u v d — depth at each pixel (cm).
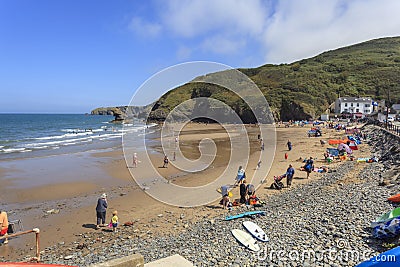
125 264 549
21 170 2403
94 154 3172
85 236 1155
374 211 1030
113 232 1186
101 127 8375
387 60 12062
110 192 1761
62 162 2742
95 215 1391
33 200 1631
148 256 908
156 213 1381
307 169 1994
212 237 1007
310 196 1463
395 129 3459
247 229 1012
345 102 9069
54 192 1780
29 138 5319
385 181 1451
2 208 1497
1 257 989
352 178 1770
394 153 2205
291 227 988
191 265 665
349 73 11088
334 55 14562
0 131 7294
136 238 1112
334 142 3306
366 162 2280
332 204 1193
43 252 1019
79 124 10300
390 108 8125
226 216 1258
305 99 9106
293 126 6800
